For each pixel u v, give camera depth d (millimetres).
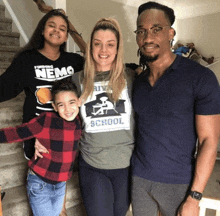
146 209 1120
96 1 3248
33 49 1375
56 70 1371
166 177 1021
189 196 966
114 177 1200
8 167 1710
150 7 995
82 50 1831
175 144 995
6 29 2982
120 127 1163
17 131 1101
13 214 1566
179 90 953
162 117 1000
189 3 3619
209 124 919
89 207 1226
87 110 1176
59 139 1175
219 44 3457
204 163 932
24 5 2857
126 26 3639
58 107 1150
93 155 1182
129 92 1193
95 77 1214
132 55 3787
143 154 1076
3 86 1287
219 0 3314
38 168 1191
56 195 1282
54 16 1312
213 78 912
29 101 1356
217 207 1229
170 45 1042
